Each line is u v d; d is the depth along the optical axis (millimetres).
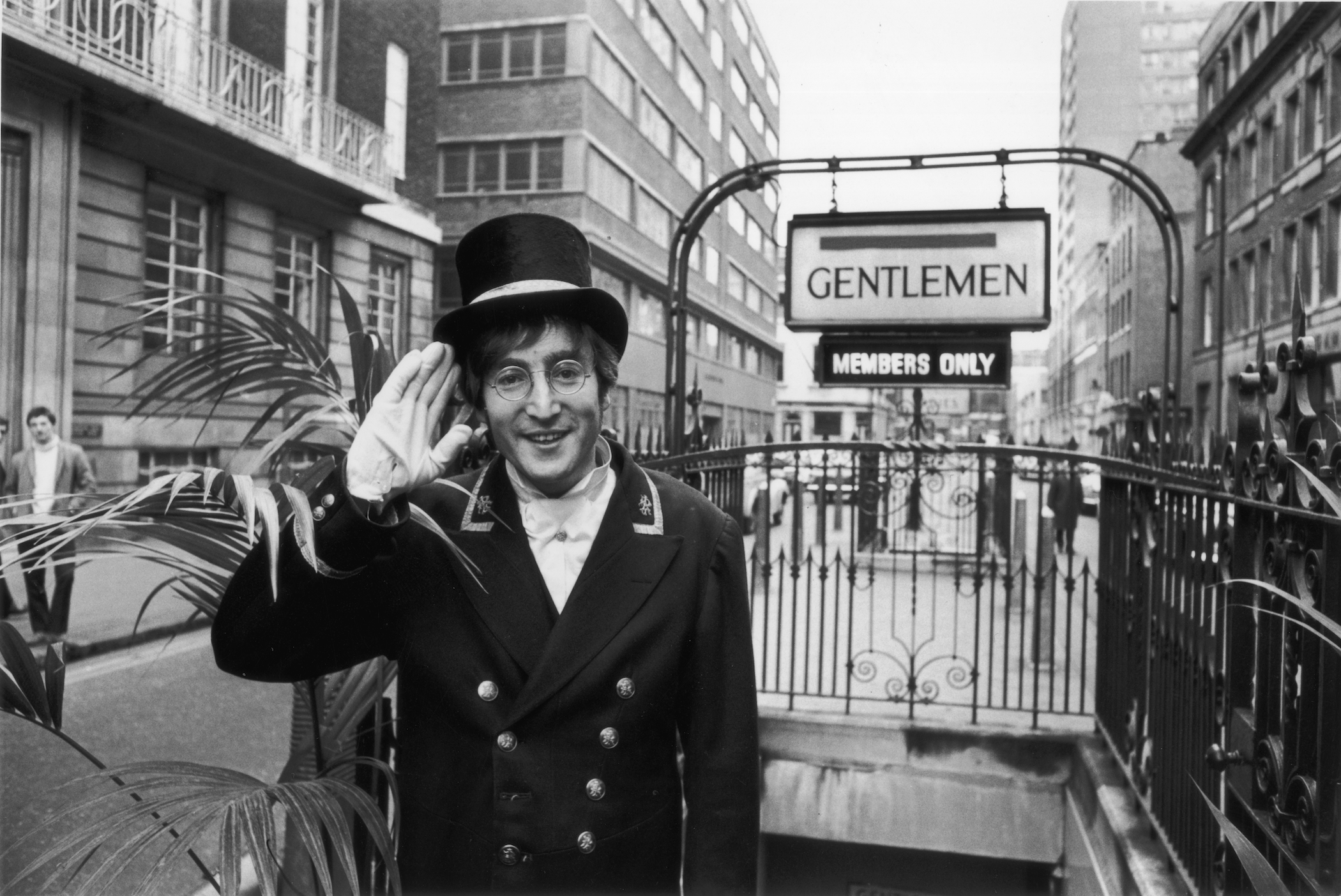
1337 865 1564
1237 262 28750
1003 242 4184
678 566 1438
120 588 8391
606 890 1339
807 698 4688
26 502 1475
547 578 1438
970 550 9078
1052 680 4227
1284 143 24750
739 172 4277
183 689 5633
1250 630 2115
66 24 9891
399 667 1464
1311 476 1370
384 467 1285
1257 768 1922
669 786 1439
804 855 4445
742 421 33656
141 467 11164
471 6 21703
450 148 21734
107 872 1139
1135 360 36031
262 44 12969
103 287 10766
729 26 30781
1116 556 3691
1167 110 65062
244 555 1740
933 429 13617
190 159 11883
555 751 1339
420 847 1396
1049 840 3947
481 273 1410
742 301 33562
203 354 2045
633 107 24391
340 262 14914
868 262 4305
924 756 4121
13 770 4047
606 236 22484
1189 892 2426
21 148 9633
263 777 4227
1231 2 29719
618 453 1557
